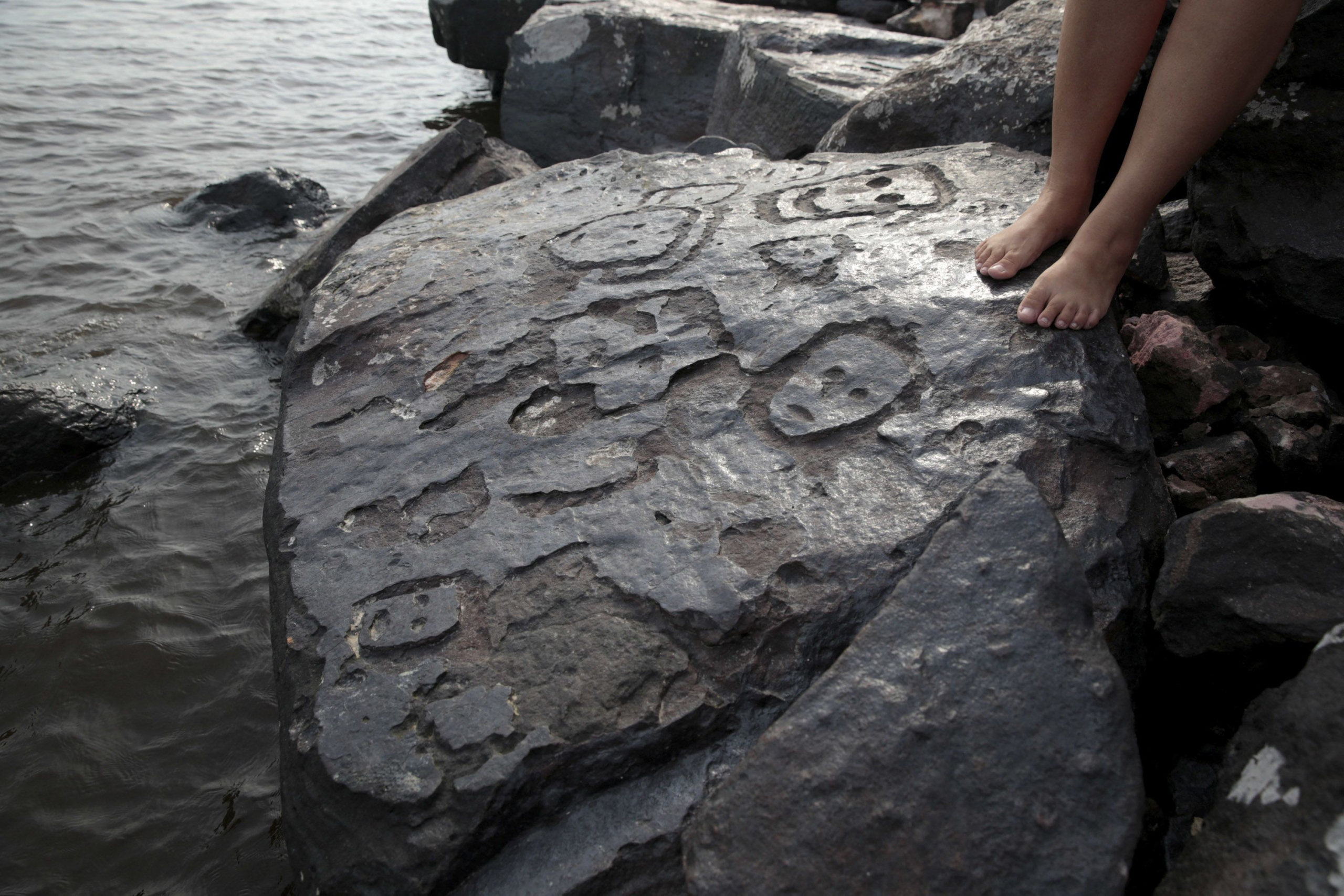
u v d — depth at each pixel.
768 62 4.50
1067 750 1.10
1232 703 1.50
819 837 1.09
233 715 2.07
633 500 1.63
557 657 1.41
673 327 2.01
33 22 8.41
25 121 5.96
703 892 1.09
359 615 1.57
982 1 5.71
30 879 1.74
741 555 1.48
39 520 2.70
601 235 2.46
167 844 1.80
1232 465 1.91
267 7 9.99
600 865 1.25
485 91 7.72
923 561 1.29
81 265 4.22
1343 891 0.94
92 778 1.93
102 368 3.37
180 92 6.93
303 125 6.53
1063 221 1.91
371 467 1.88
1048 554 1.25
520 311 2.20
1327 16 1.86
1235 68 1.58
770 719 1.36
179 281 4.16
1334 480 1.95
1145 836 1.42
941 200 2.30
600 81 5.78
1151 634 1.49
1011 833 1.06
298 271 3.76
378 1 10.88
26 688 2.13
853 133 3.27
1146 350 2.13
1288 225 2.04
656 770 1.33
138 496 2.80
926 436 1.60
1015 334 1.75
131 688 2.13
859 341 1.84
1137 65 1.80
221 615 2.34
